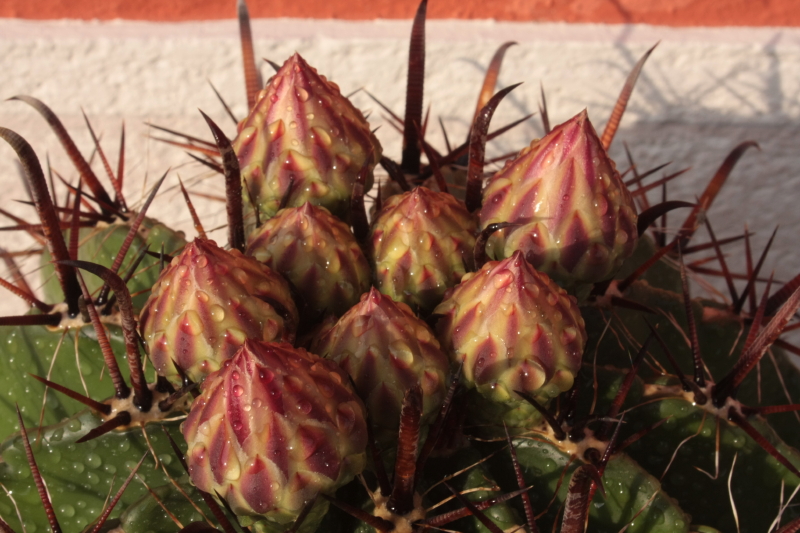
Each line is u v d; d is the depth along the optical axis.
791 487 0.21
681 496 0.21
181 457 0.18
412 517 0.18
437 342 0.19
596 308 0.22
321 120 0.20
